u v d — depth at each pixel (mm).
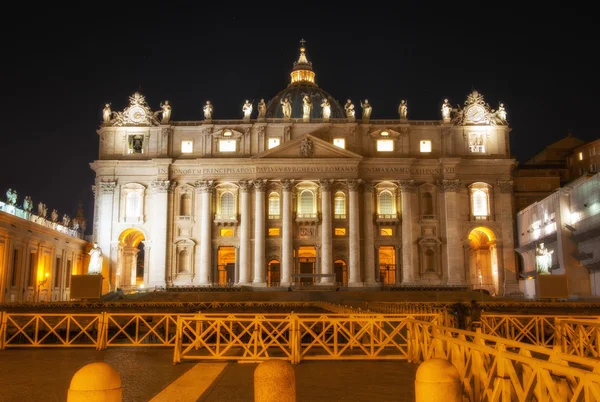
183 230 91562
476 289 91188
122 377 19453
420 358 22141
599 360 9961
